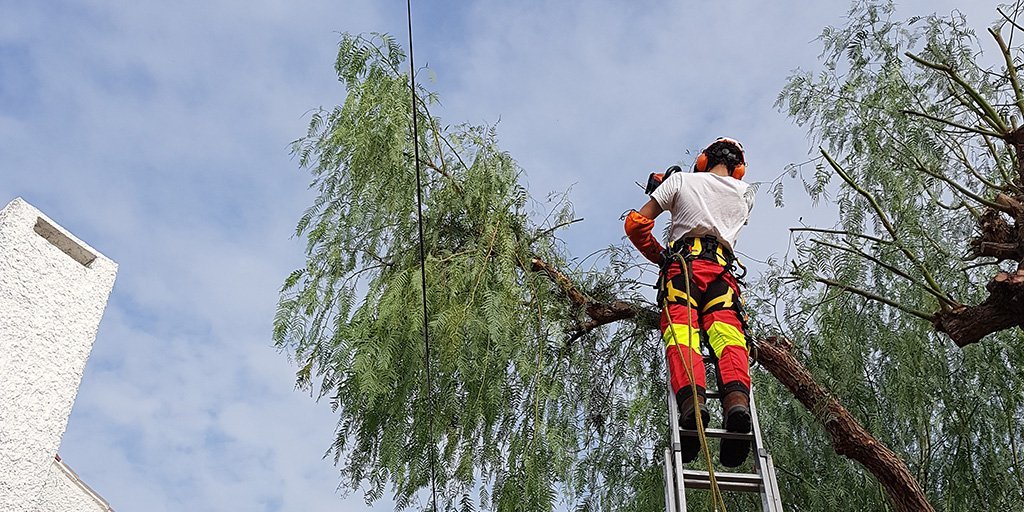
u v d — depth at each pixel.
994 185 5.73
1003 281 4.93
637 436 5.79
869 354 5.88
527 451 4.98
